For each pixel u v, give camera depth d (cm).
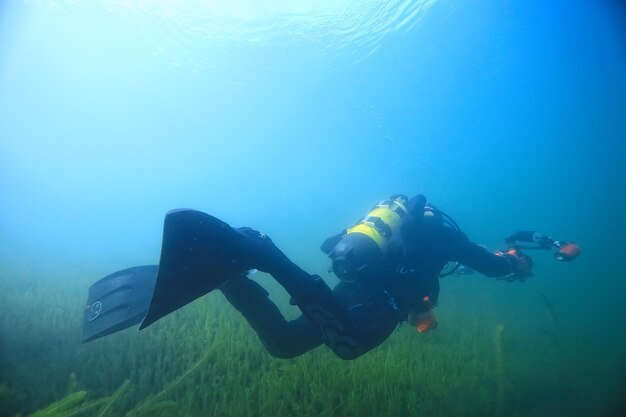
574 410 404
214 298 740
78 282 911
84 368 385
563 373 470
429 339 626
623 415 381
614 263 1980
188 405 320
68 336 478
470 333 655
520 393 427
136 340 460
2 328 466
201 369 387
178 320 561
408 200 321
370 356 477
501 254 353
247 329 543
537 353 579
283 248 2006
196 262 196
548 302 562
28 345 439
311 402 345
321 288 229
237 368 417
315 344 294
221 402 343
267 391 365
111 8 2566
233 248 208
